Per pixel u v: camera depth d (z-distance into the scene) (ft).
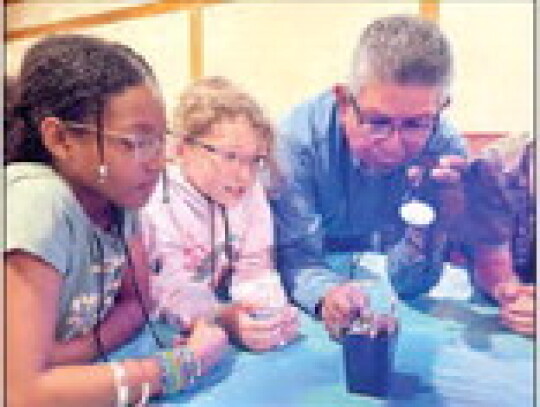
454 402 4.88
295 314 5.26
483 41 4.90
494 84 4.87
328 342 5.18
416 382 4.97
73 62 5.61
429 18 5.01
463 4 4.94
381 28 5.10
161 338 5.48
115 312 5.53
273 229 5.32
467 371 4.87
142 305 5.51
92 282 5.54
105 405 5.48
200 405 5.40
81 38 5.66
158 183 5.51
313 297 5.22
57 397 5.47
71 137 5.57
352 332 5.12
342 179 5.19
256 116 5.36
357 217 5.16
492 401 4.80
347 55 5.18
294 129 5.29
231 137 5.40
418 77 5.02
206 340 5.41
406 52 5.04
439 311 4.96
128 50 5.59
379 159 5.11
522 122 4.81
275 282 5.31
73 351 5.52
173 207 5.49
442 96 4.99
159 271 5.50
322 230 5.23
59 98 5.59
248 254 5.37
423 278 5.00
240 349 5.35
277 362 5.28
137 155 5.52
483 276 4.87
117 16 5.63
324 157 5.23
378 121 5.11
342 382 5.13
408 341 5.00
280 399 5.25
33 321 5.49
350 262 5.16
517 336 4.78
